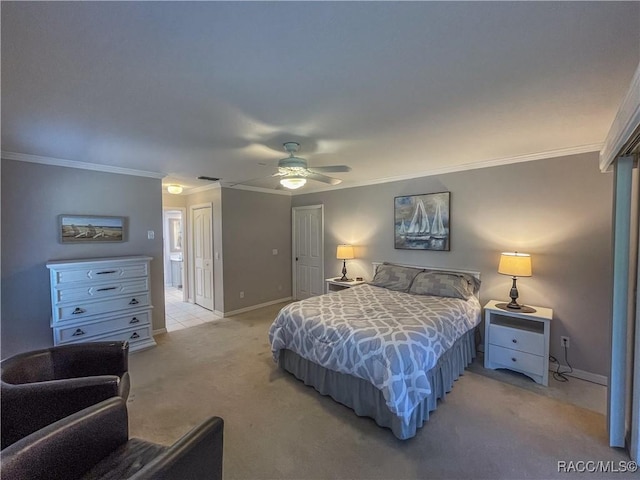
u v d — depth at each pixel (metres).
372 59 1.40
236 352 3.49
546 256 3.06
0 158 2.88
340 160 3.32
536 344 2.75
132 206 3.81
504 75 1.54
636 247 1.87
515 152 3.03
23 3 1.00
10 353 2.96
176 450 1.08
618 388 1.91
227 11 1.07
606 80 1.59
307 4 1.04
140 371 3.01
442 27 1.17
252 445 1.97
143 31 1.18
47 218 3.17
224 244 4.93
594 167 2.79
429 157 3.22
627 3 1.03
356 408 2.28
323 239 5.38
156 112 1.96
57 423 1.24
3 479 1.04
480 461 1.82
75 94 1.71
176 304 5.78
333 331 2.44
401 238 4.24
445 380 2.51
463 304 3.08
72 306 3.06
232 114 2.01
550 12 1.09
